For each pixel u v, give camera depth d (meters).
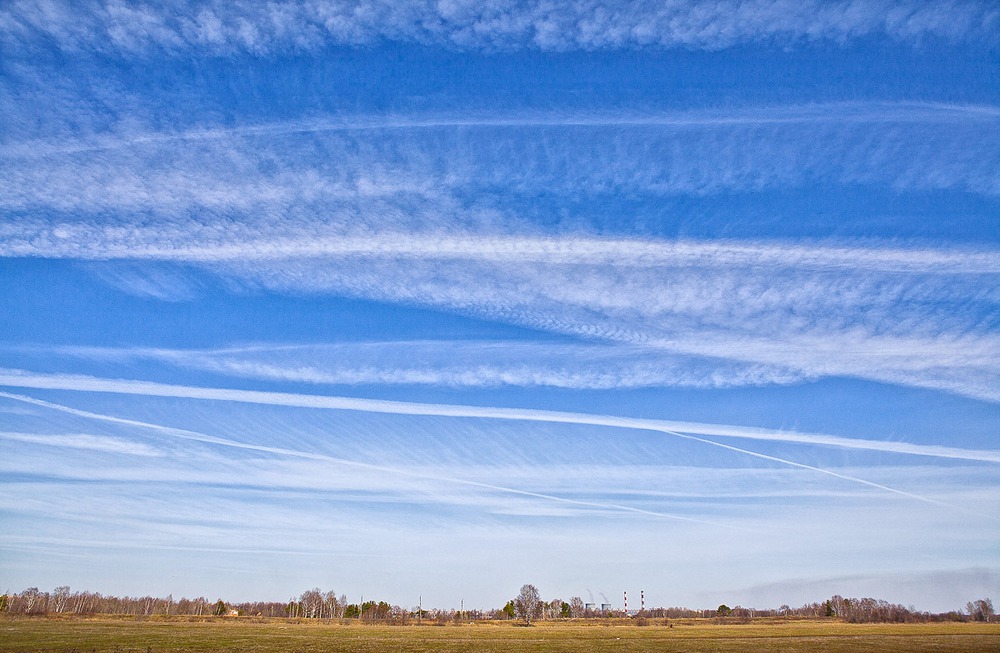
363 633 118.94
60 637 83.00
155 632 100.75
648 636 115.88
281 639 92.25
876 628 147.50
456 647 83.88
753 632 130.38
